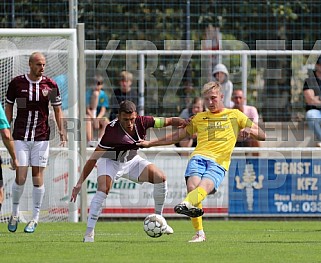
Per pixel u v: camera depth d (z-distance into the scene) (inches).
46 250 872.9
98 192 976.3
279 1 1622.8
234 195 1389.0
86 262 764.0
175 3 1606.8
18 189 1136.8
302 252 864.3
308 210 1398.9
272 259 796.0
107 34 1560.0
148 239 1027.9
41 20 1533.0
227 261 776.3
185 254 836.6
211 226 1272.1
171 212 1382.9
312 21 1622.8
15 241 992.2
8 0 1512.1
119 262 763.4
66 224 1291.8
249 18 1619.1
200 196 932.6
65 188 1343.5
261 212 1392.7
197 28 1612.9
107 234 1118.4
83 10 1541.6
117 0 1565.0
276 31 1590.8
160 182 1031.6
